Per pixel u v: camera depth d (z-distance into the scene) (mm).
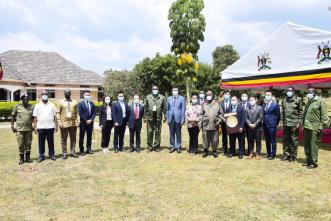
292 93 9383
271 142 9820
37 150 11773
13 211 5723
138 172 8273
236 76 13906
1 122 23703
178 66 35000
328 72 10758
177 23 34062
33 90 35312
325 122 8414
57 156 10422
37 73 36188
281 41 12297
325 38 10914
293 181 7410
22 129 9203
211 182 7352
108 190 6840
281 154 10664
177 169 8555
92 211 5695
